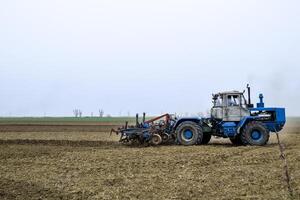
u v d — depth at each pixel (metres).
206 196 10.02
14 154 18.03
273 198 9.69
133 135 21.31
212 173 12.70
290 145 20.59
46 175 12.98
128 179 12.12
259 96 21.73
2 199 10.04
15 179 12.38
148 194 10.30
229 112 21.08
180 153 17.09
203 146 19.89
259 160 14.92
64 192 10.69
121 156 16.56
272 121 21.23
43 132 36.62
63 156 17.11
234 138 21.73
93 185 11.43
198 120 21.27
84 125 56.50
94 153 17.84
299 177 11.74
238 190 10.52
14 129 43.03
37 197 10.22
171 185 11.17
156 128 21.39
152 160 15.28
